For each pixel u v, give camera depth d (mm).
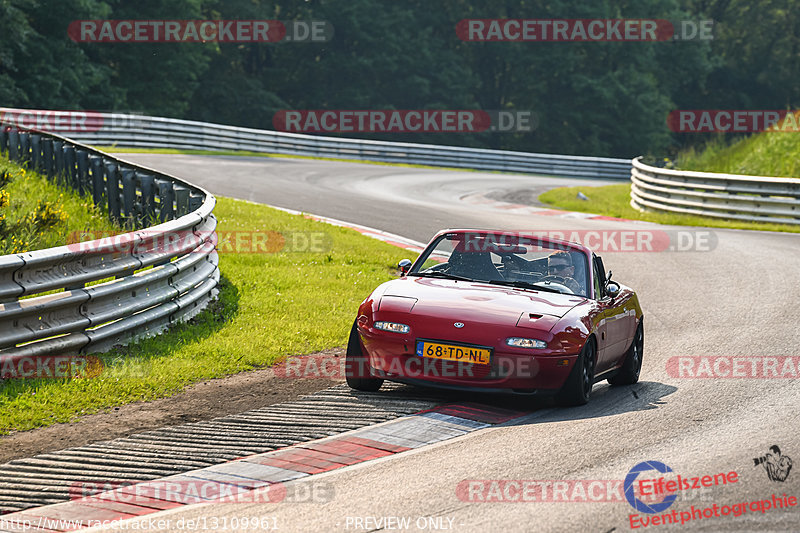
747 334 41375
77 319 29875
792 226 85688
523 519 18312
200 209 41281
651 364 36312
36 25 152750
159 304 35125
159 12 176500
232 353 32875
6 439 23188
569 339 27688
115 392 27406
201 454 22500
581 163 166875
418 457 22578
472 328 27469
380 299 29438
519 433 25031
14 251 39875
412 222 75625
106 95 165125
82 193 58344
